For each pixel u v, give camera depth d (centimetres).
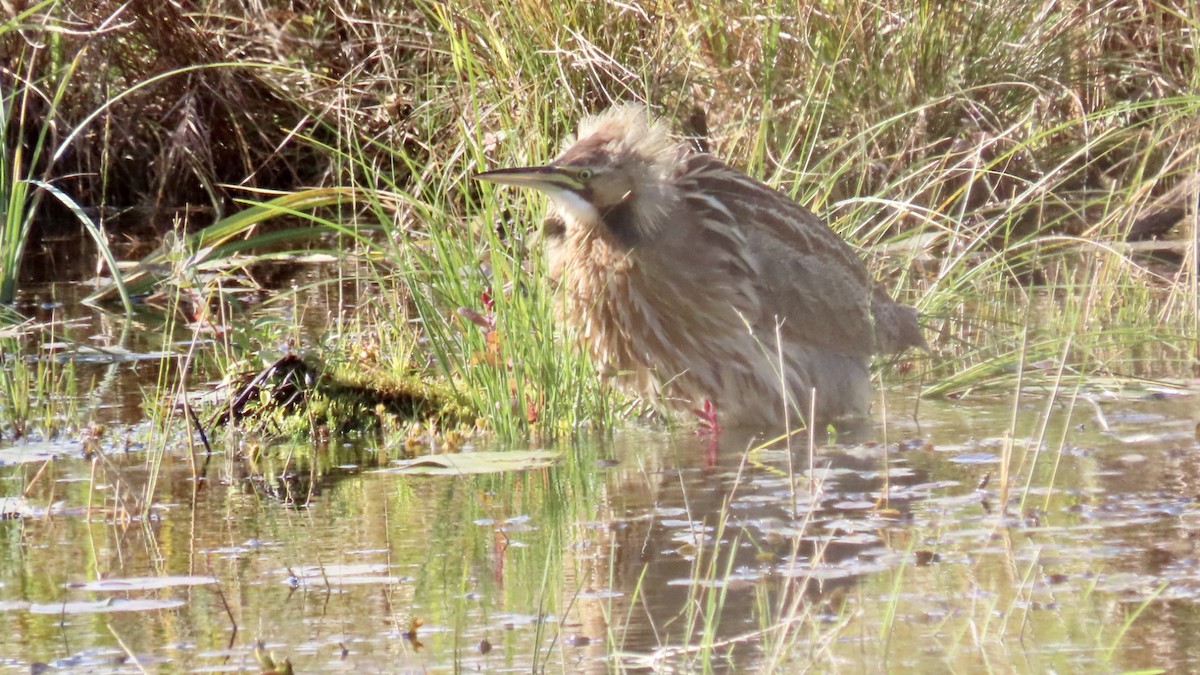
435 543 812
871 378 1244
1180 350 1270
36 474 1002
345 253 1416
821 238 1164
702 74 1694
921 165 1620
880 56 1734
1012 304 1453
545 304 1124
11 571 780
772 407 1120
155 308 1648
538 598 714
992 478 907
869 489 893
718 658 630
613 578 739
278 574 764
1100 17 1891
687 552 780
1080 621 655
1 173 1725
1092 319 1346
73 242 2012
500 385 1093
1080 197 1836
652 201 1092
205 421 1151
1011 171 1783
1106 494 858
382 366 1245
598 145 1098
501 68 1591
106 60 2139
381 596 724
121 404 1215
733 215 1123
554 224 1134
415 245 1373
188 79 2145
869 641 641
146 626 689
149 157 2191
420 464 1005
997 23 1797
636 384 1137
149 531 853
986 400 1151
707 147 1653
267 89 2145
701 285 1096
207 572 770
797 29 1694
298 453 1062
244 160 2144
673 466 979
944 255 1560
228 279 1731
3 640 673
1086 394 1135
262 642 661
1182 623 646
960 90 1593
